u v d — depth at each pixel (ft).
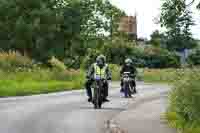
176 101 64.85
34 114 76.38
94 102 88.84
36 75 186.09
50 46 366.84
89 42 410.11
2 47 357.82
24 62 197.16
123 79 118.21
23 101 102.32
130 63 121.08
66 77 195.21
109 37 424.46
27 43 356.79
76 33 385.50
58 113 78.74
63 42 378.94
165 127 58.80
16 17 363.76
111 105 96.12
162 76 245.65
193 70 63.62
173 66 329.31
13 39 356.18
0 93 123.03
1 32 360.48
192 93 57.31
